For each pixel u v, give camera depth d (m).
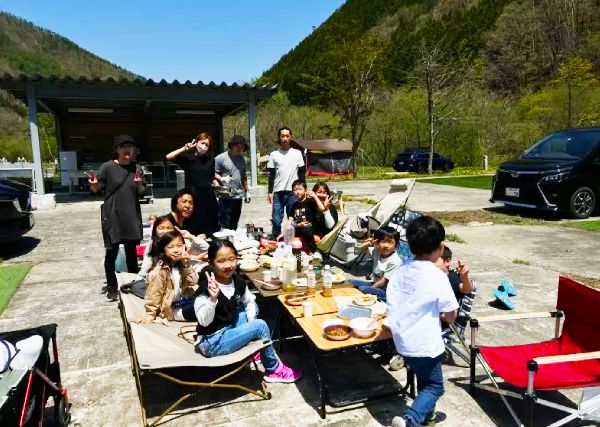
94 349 4.02
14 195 7.12
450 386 3.36
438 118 31.25
